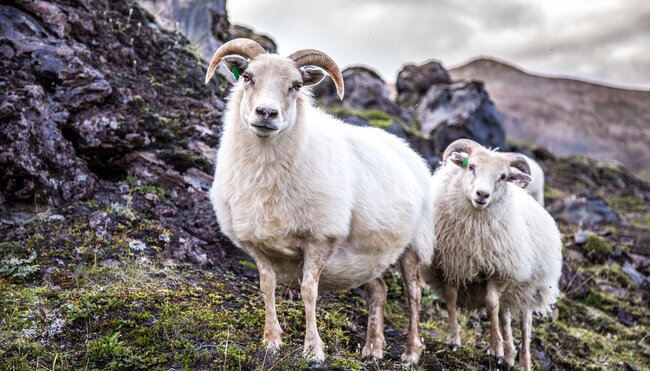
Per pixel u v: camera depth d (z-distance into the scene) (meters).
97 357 6.00
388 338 8.34
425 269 8.80
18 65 9.08
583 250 14.08
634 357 10.95
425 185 8.11
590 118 62.97
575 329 11.33
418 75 25.47
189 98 11.05
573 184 24.03
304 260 6.65
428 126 21.69
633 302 12.95
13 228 7.91
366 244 7.09
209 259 8.46
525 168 8.68
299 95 6.62
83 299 6.73
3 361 5.77
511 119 57.00
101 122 9.23
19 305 6.57
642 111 69.12
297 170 6.46
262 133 6.11
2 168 8.08
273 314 6.62
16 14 9.65
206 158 9.91
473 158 8.59
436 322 9.79
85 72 9.36
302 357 6.32
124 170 9.37
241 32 18.50
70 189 8.60
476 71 74.38
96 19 10.97
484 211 8.42
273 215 6.44
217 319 6.89
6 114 8.25
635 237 17.20
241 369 6.05
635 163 52.59
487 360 8.52
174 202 9.12
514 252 8.48
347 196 6.73
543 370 9.50
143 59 11.25
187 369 5.92
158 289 7.25
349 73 21.86
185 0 14.96
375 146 7.52
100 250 7.68
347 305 8.78
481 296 9.05
